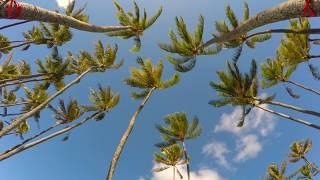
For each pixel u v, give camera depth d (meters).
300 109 15.28
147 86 20.78
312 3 6.00
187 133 21.08
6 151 11.94
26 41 20.00
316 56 16.80
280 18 6.74
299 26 16.72
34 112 12.22
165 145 21.52
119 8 18.38
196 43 16.83
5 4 6.86
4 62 18.12
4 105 20.45
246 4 15.22
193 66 17.44
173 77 20.62
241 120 18.16
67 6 18.98
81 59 21.08
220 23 15.12
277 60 18.56
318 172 25.22
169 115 20.88
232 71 16.61
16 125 11.28
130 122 17.50
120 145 15.71
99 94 18.98
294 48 17.02
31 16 7.51
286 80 18.80
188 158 20.94
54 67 19.69
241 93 17.06
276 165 26.02
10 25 7.43
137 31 18.98
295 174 25.91
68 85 14.86
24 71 20.67
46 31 20.27
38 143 13.29
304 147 25.36
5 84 16.05
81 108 18.23
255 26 7.73
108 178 14.16
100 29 11.52
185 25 16.61
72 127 16.30
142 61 20.09
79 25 9.80
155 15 18.89
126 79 20.56
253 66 16.27
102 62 20.72
